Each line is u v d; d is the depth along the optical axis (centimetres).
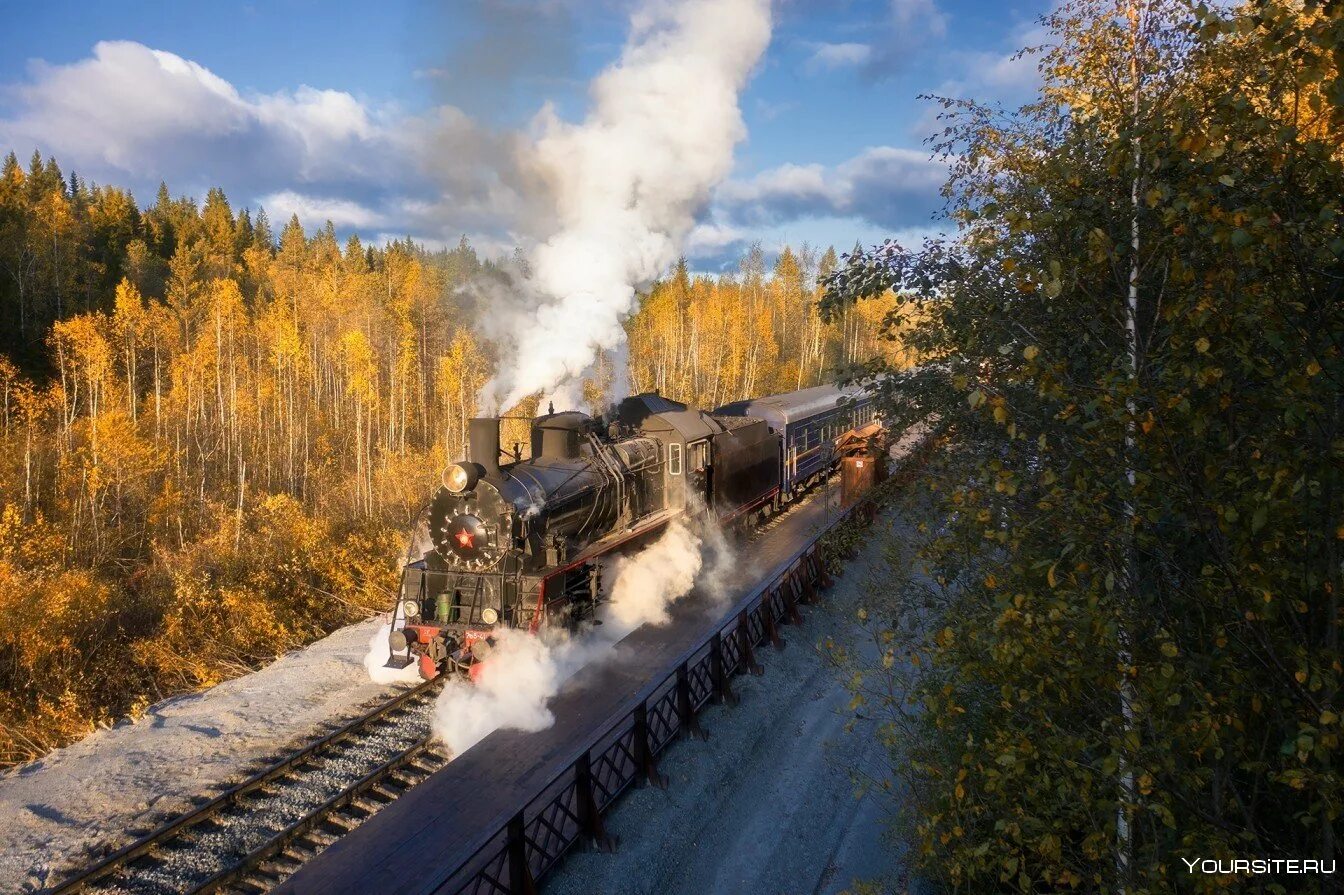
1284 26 319
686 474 1661
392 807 830
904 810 740
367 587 1903
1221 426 416
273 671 1308
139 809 886
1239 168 393
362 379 3406
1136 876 441
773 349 5250
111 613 1691
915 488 767
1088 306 500
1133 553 432
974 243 605
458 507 1213
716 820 889
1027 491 511
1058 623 432
